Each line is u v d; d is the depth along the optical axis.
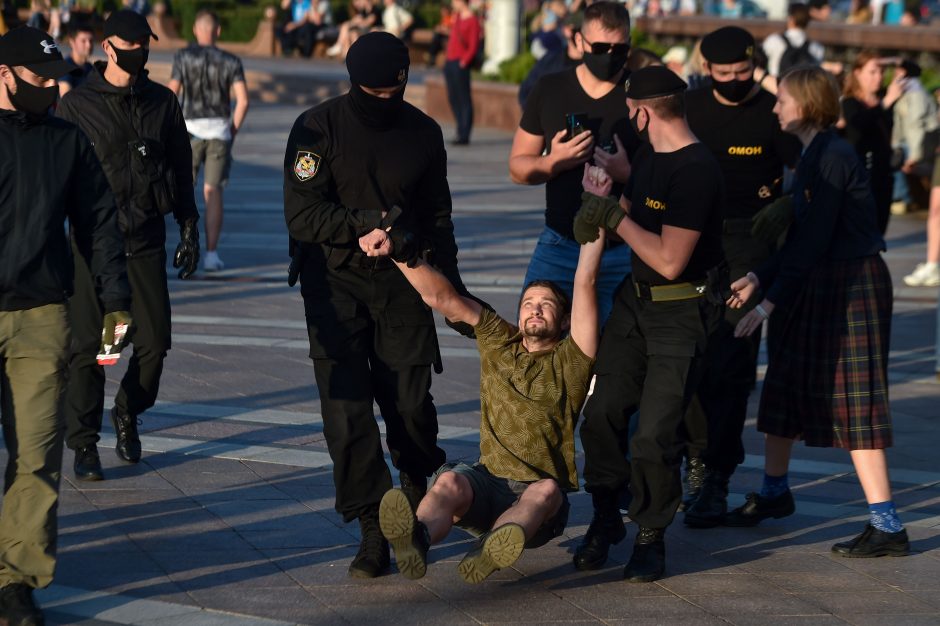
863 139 12.45
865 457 6.26
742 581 5.91
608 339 5.98
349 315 5.80
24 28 5.19
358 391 5.81
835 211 6.12
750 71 6.85
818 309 6.31
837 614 5.53
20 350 5.22
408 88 31.27
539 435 5.78
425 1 46.28
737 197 7.02
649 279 5.86
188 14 45.28
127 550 6.09
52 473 5.28
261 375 9.48
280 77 33.78
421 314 5.94
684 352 5.79
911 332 11.48
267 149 23.00
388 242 5.49
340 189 5.77
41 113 5.25
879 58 12.33
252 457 7.58
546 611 5.48
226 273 13.21
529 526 5.44
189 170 7.44
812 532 6.66
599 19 6.80
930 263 13.27
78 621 5.27
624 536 6.12
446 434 8.14
